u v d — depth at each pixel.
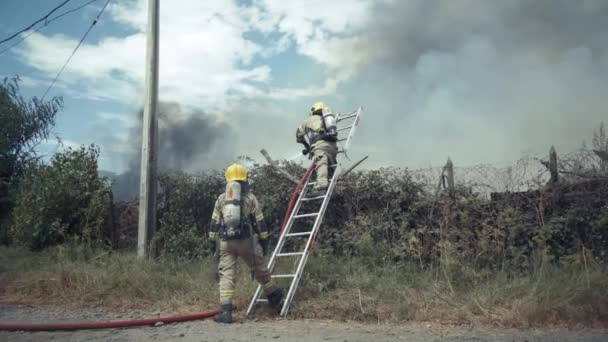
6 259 9.21
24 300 7.36
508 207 8.05
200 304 6.98
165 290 7.41
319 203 9.25
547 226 7.70
